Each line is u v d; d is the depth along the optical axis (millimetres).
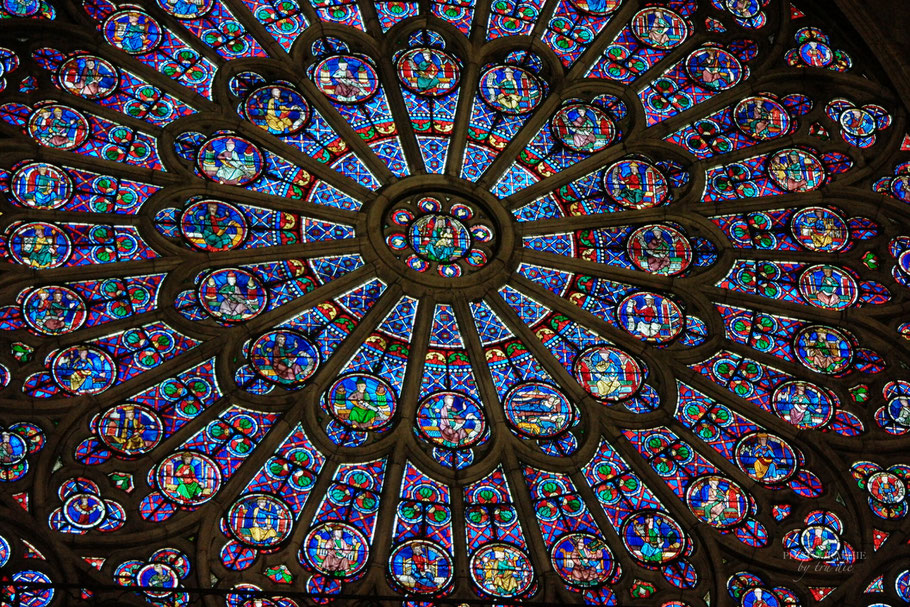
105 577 19578
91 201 22734
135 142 23375
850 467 22000
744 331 23203
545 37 25656
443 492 21188
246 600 19750
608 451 21859
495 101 24844
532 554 20672
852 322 23297
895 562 20953
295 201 23234
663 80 25469
